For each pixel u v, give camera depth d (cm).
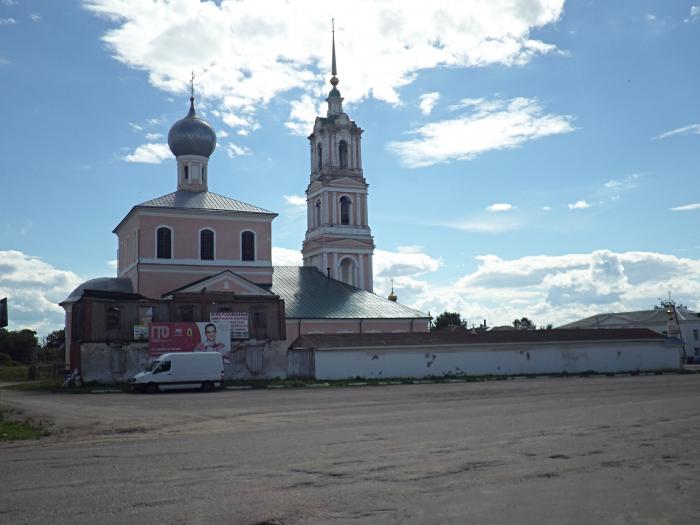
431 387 3875
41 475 1241
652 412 2202
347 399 3036
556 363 5550
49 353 11106
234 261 6122
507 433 1720
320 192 7300
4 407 2848
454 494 1050
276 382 4419
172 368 3862
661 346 6022
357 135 7500
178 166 6588
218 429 1966
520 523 895
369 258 7281
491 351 5312
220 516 927
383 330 6219
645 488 1091
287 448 1522
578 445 1516
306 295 6322
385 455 1405
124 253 6412
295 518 917
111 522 900
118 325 4497
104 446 1633
